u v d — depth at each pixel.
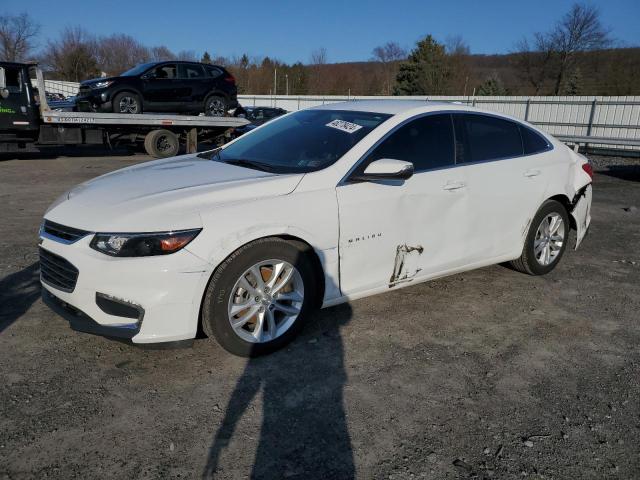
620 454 2.60
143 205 3.15
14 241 5.85
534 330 3.95
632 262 5.71
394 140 3.89
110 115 13.40
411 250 3.94
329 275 3.56
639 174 13.53
